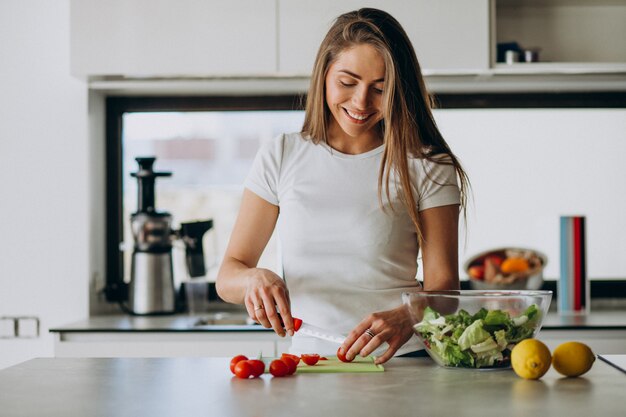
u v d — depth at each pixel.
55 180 2.92
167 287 2.94
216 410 1.08
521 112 3.17
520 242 3.18
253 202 1.74
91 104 2.98
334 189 1.68
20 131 2.94
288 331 1.41
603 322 2.61
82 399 1.16
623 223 3.17
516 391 1.19
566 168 3.17
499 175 3.18
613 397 1.14
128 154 3.23
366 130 1.69
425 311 1.34
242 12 2.72
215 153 3.27
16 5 2.95
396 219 1.68
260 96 3.15
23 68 2.94
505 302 1.32
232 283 1.54
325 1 2.71
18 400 1.15
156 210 2.96
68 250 2.92
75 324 2.68
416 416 1.04
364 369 1.36
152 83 2.88
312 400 1.13
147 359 1.51
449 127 3.18
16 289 2.92
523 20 3.06
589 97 3.11
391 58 1.57
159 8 2.73
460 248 3.16
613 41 3.05
